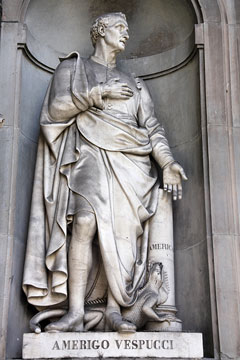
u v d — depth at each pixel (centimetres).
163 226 552
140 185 545
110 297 519
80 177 532
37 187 549
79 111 550
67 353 484
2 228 536
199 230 569
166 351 488
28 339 489
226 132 578
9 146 559
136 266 530
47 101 562
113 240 518
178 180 555
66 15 650
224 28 611
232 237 548
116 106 562
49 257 521
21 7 598
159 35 651
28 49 597
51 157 552
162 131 581
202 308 548
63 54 643
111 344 487
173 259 553
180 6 634
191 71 618
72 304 512
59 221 523
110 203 527
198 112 597
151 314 513
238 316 524
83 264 516
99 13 659
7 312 515
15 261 539
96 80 568
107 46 588
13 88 576
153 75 643
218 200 557
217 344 518
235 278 536
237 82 596
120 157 545
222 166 567
